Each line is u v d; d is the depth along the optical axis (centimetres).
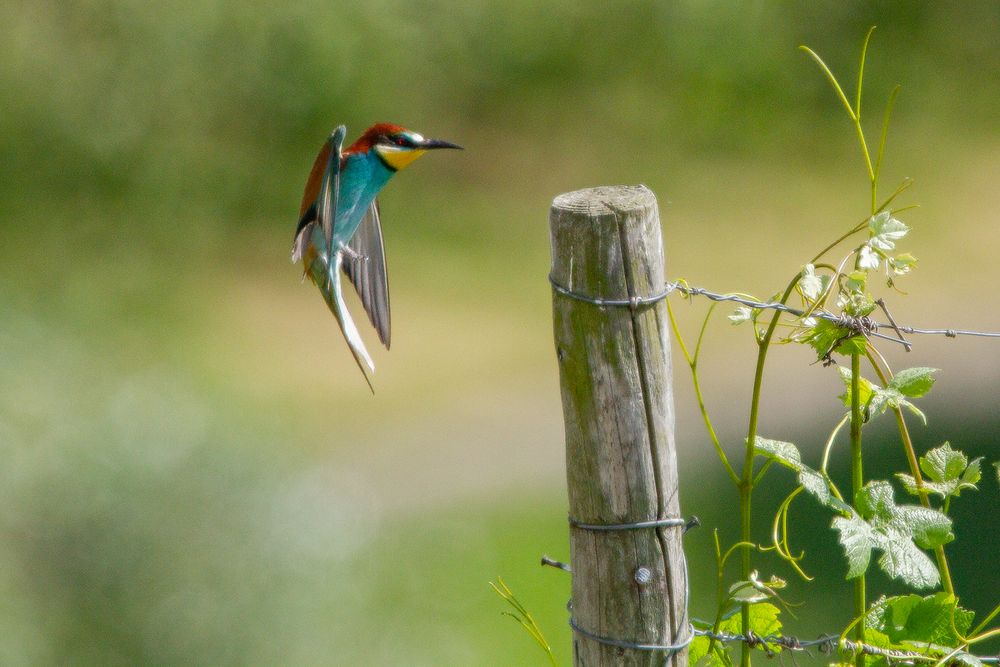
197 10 2102
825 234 2161
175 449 770
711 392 1540
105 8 2064
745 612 409
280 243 2052
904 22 2750
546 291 1933
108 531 731
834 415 1444
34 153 2022
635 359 370
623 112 2519
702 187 2348
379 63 2253
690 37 2580
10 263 1825
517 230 2164
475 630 927
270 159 2144
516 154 2392
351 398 1562
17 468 739
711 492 1186
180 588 730
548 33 2492
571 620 396
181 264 1967
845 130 2588
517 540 1133
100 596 721
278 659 738
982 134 2570
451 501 1252
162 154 2070
